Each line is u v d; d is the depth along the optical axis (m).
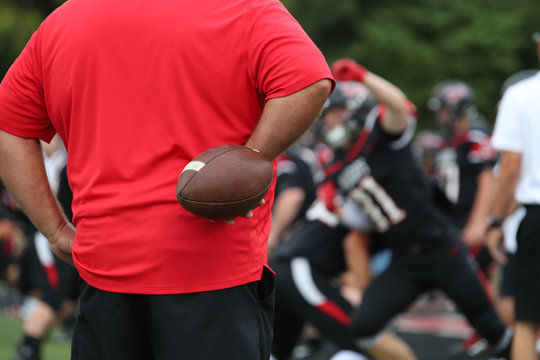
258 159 7.21
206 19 7.30
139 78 7.34
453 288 16.84
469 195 27.05
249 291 7.61
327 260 17.23
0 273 29.88
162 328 7.35
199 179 6.99
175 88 7.30
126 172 7.39
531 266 13.97
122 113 7.39
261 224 7.77
